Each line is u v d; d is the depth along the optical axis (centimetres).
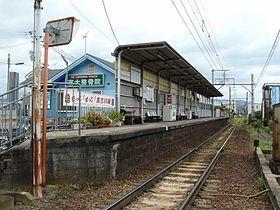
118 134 998
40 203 753
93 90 2467
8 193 765
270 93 1695
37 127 805
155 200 815
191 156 1642
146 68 2605
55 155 898
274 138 1248
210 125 3766
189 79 3500
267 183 913
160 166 1338
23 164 873
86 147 931
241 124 6600
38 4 813
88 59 2462
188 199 775
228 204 795
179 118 3500
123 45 1969
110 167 959
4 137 919
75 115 1389
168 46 1945
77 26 820
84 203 758
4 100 938
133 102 2395
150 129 1350
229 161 1523
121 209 736
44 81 816
